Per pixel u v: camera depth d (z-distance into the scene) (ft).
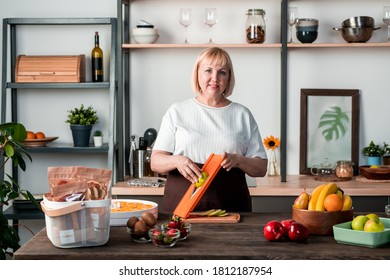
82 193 7.51
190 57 15.29
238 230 8.39
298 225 7.69
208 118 10.64
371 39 15.16
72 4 15.23
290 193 13.47
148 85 15.39
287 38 14.89
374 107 15.23
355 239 7.50
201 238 7.93
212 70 10.40
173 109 10.82
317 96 15.16
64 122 15.44
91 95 15.39
